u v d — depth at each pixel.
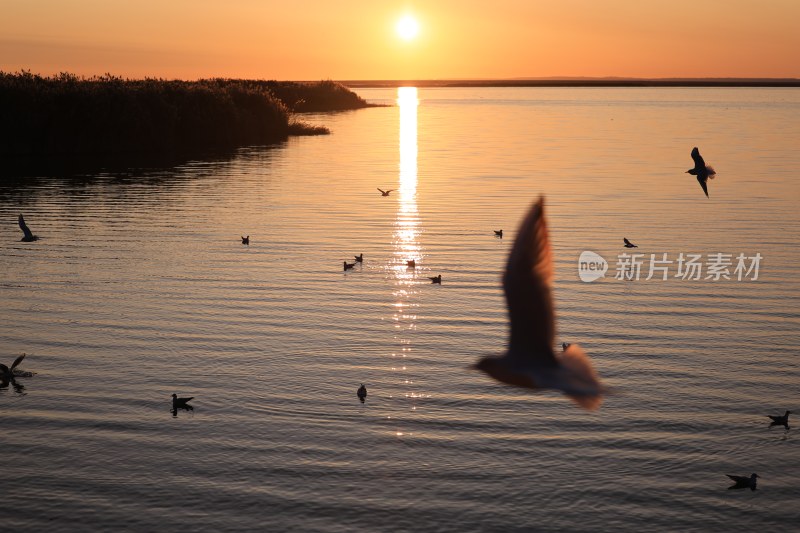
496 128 159.00
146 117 109.75
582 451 25.23
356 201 69.56
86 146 106.50
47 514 22.12
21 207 66.06
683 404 28.34
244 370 31.34
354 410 28.03
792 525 21.70
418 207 66.50
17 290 42.12
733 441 25.84
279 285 43.00
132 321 37.06
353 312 38.50
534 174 86.44
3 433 26.27
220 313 38.22
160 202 69.00
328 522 21.88
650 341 34.38
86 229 57.50
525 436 26.23
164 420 27.22
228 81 167.25
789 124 161.75
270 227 58.31
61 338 34.84
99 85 111.69
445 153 109.62
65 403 28.42
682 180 80.12
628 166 92.25
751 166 90.06
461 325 36.81
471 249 51.47
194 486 23.47
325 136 137.88
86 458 24.86
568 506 22.44
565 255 49.34
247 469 24.33
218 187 77.88
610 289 42.22
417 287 42.84
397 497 22.92
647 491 23.16
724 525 21.69
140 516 22.09
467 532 21.41
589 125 165.25
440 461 24.73
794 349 33.44
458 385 30.11
